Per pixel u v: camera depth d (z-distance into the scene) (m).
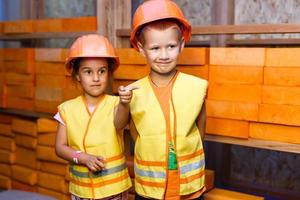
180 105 1.09
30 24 1.77
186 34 1.11
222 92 1.30
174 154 1.08
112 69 1.27
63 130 1.23
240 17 1.96
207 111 1.33
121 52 1.48
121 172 1.21
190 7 2.05
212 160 2.00
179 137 1.08
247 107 1.26
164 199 1.08
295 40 1.73
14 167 1.88
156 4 1.06
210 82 1.32
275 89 1.21
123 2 1.56
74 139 1.20
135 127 1.14
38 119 1.74
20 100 1.84
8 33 1.86
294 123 1.19
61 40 2.29
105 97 1.23
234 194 1.38
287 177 1.95
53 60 1.68
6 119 1.95
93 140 1.19
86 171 1.19
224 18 1.75
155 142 1.08
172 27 1.04
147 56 1.07
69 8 2.34
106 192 1.18
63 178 1.69
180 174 1.08
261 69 1.23
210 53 1.32
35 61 1.75
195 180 1.11
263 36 1.90
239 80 1.27
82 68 1.18
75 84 1.61
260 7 1.91
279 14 1.87
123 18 1.56
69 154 1.18
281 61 1.19
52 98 1.70
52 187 1.72
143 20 1.04
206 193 1.39
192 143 1.10
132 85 1.14
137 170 1.13
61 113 1.24
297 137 1.19
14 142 1.90
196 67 1.35
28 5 2.16
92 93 1.19
